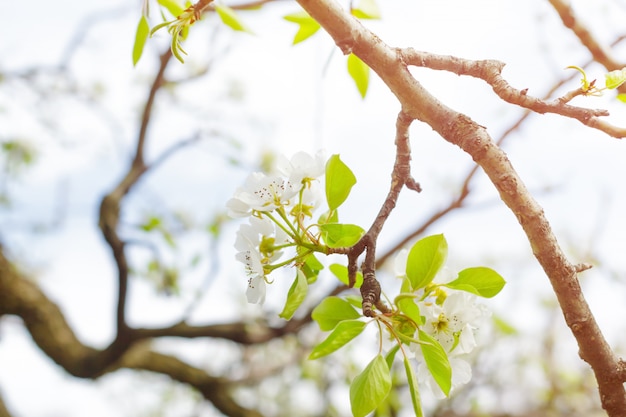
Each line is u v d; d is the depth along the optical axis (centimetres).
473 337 61
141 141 168
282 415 237
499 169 55
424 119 57
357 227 59
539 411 232
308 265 62
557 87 78
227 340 166
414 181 61
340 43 57
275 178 60
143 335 167
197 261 166
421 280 59
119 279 161
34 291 189
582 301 54
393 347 60
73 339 188
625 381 54
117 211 161
